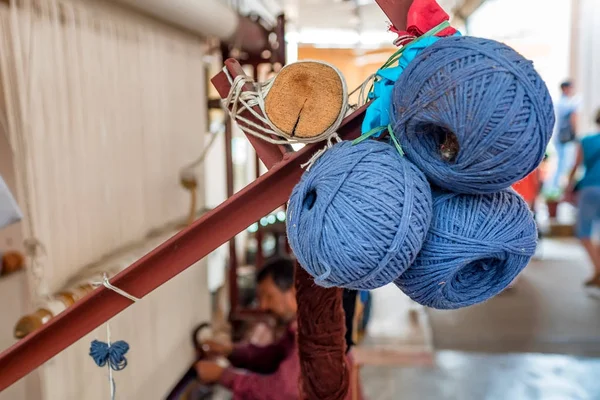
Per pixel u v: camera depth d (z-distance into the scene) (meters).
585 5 5.14
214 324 2.14
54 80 1.04
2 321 1.05
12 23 0.91
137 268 0.68
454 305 0.53
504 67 0.41
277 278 1.72
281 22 1.89
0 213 0.76
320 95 0.55
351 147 0.49
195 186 1.76
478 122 0.41
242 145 2.89
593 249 3.50
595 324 2.91
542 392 2.21
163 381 1.52
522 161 0.42
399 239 0.44
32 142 0.96
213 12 1.48
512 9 5.14
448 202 0.49
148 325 1.41
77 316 0.70
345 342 0.88
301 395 0.85
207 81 2.16
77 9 1.13
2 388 0.72
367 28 2.62
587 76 5.18
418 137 0.47
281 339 1.77
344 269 0.46
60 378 1.02
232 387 1.58
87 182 1.18
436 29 0.54
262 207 0.64
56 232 1.05
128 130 1.38
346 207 0.45
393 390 2.21
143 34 1.45
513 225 0.49
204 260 1.92
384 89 0.54
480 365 2.45
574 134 4.99
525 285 3.57
